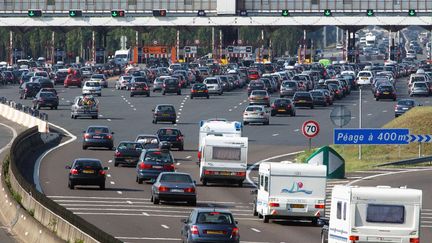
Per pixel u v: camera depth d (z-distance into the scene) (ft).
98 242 218.38
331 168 437.58
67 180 421.59
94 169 393.09
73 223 248.32
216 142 421.59
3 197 344.69
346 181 436.35
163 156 419.33
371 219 254.88
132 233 291.17
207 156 420.77
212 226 256.52
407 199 255.29
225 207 358.43
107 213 334.44
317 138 596.29
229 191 406.00
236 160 421.18
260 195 332.60
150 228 302.04
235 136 431.02
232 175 420.77
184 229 264.11
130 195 381.40
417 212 255.50
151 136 524.52
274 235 297.12
